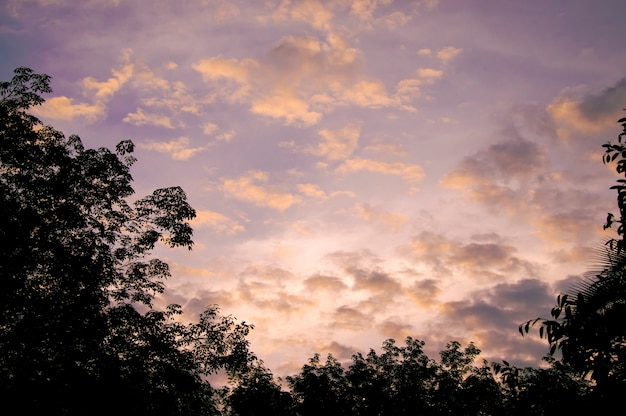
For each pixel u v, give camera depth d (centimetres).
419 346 3509
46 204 1527
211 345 1820
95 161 1675
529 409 699
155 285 1778
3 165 1506
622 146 675
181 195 1847
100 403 1417
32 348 1414
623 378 610
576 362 627
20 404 1313
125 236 1778
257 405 2888
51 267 1470
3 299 1330
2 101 1567
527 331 664
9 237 1347
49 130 1659
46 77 1611
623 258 631
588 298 630
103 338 1545
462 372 3338
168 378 1638
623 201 628
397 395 3328
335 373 3409
